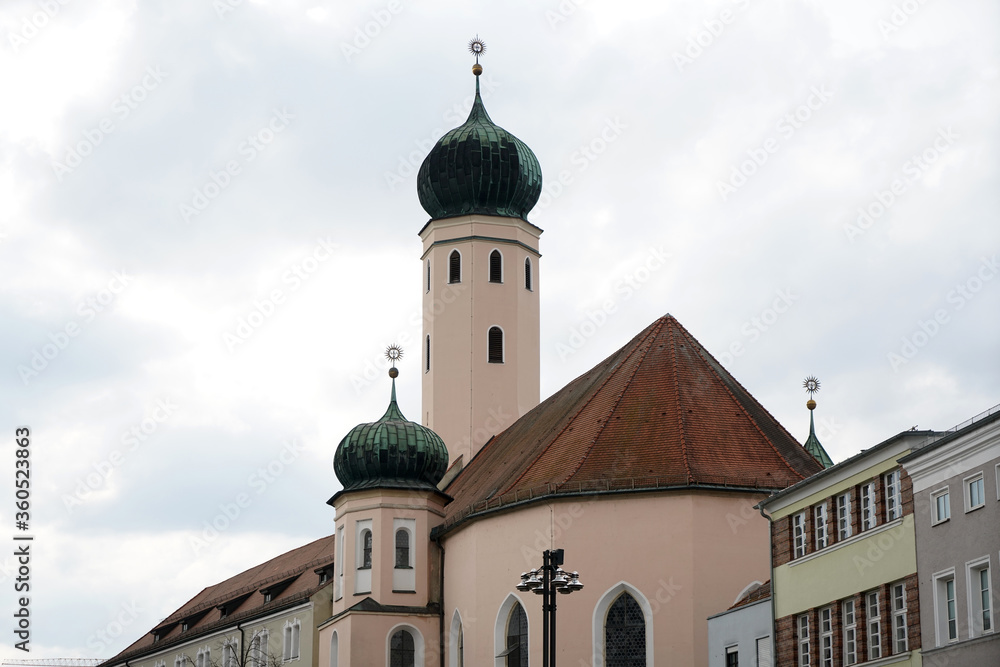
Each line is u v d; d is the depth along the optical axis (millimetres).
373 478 83750
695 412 73000
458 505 83812
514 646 72812
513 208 100625
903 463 50469
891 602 51188
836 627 54094
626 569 68875
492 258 99312
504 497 73812
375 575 81625
